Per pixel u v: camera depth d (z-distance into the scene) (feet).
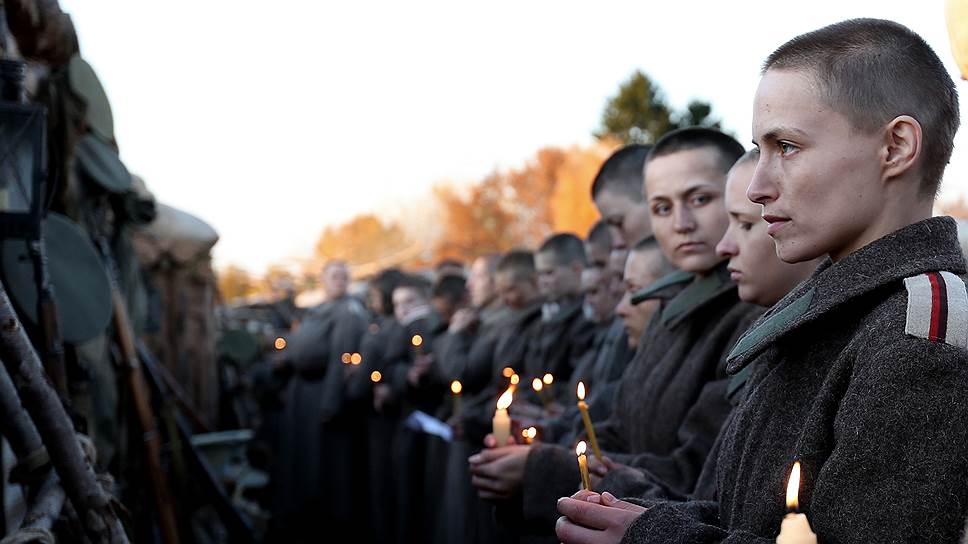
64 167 13.84
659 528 5.43
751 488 5.33
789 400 5.34
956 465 4.44
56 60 14.07
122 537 8.05
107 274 13.10
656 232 10.08
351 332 30.89
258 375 38.01
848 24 5.37
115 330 15.62
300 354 31.55
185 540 18.52
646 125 95.14
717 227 9.73
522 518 9.71
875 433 4.59
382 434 28.48
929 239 5.12
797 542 4.08
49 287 10.46
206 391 31.73
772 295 7.59
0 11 11.37
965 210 9.68
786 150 5.31
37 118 10.02
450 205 206.18
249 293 145.18
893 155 5.17
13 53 12.95
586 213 160.86
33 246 10.36
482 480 9.74
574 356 17.47
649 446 9.73
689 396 9.43
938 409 4.51
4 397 7.79
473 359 22.26
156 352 28.91
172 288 28.25
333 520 30.60
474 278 25.38
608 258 16.67
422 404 25.67
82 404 13.79
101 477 9.55
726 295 9.69
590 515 5.78
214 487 18.89
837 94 5.16
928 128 5.19
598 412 12.22
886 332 4.80
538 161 193.77
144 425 15.31
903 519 4.45
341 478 30.48
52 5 13.39
